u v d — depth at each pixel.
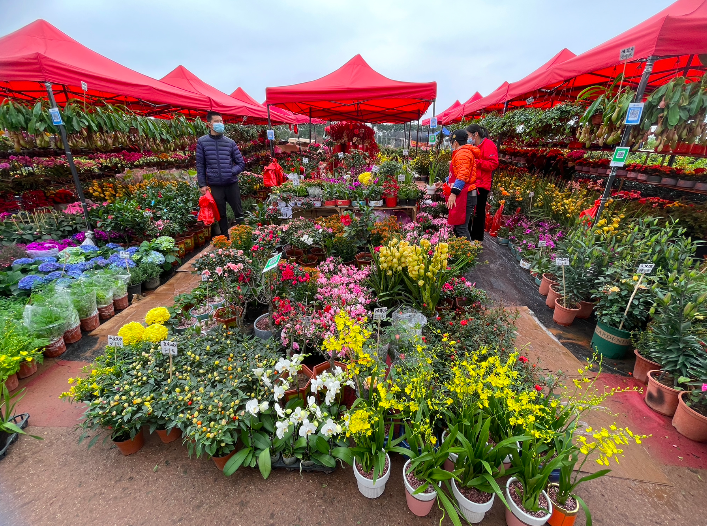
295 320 2.88
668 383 2.73
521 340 3.69
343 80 7.06
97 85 5.61
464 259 4.08
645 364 2.98
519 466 1.83
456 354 2.56
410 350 2.63
